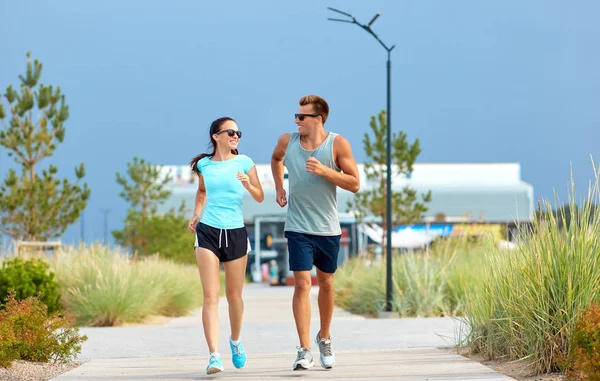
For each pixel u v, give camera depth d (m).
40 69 66.56
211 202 21.00
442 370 20.42
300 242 20.86
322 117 21.08
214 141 21.50
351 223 185.00
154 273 54.97
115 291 45.78
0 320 23.02
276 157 21.88
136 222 116.12
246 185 20.89
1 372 20.92
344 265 77.69
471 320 24.45
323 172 20.33
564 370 18.81
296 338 32.72
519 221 23.16
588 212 20.73
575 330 17.47
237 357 21.66
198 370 21.84
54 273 46.28
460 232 62.34
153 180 119.44
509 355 21.55
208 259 20.75
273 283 166.50
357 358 23.75
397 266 53.41
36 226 65.38
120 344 31.05
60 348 23.66
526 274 20.86
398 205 87.94
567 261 20.09
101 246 54.62
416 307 49.00
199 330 38.31
